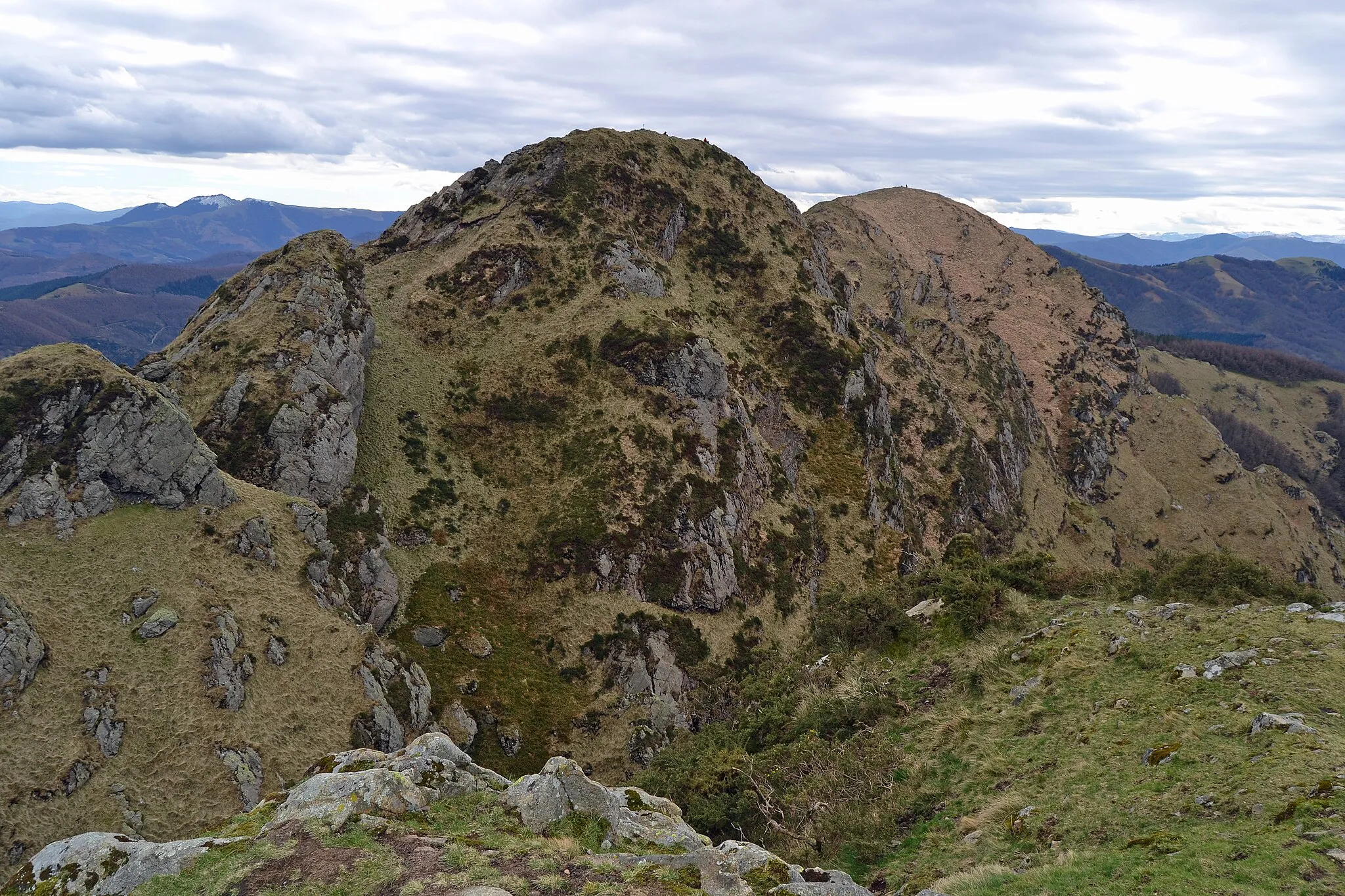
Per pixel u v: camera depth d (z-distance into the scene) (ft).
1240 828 63.67
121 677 147.13
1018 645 121.70
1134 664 103.35
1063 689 104.88
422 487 277.23
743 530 302.04
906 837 89.81
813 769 111.75
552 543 269.64
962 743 103.40
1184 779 75.20
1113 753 86.07
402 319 343.46
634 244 384.88
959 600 140.36
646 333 329.52
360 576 232.94
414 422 298.76
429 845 53.57
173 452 189.88
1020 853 75.87
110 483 182.19
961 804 91.30
